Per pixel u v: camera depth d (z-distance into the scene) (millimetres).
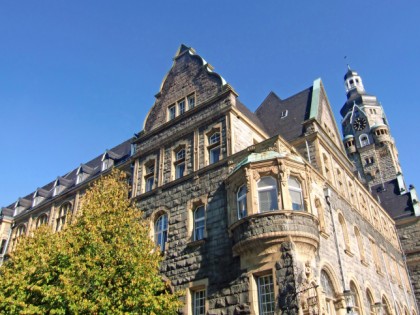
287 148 22547
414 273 39812
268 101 38031
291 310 16578
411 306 36312
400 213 44531
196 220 23234
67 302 16344
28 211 42250
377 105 90125
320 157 27625
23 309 16688
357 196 33625
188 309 20516
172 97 30688
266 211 18891
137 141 30812
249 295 18109
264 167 20406
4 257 40719
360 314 23312
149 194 26859
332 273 21438
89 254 17922
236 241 19391
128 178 32344
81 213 22656
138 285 17688
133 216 21422
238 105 28953
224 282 19531
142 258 18859
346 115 90000
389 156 77688
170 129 28766
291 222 18641
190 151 26297
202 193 23516
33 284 17391
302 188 20625
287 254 17875
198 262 21328
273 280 17766
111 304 16875
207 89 28047
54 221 38188
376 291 27719
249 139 25828
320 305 18094
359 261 26500
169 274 22328
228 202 21328
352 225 27859
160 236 24656
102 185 25188
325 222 23078
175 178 26406
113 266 17891
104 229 19516
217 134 25375
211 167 23797
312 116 29875
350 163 36688
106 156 38125
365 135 83500
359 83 96812
